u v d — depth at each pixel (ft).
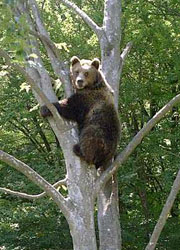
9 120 63.10
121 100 58.18
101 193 33.99
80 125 27.81
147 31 53.21
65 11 62.95
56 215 58.59
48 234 56.54
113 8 35.55
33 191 56.85
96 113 27.94
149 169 66.74
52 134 68.69
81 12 35.65
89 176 25.27
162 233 57.72
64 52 55.31
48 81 26.45
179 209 63.31
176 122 62.64
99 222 34.01
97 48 54.65
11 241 56.18
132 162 57.67
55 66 27.58
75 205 24.81
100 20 55.83
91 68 29.25
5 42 20.93
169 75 56.95
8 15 20.40
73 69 29.86
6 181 59.26
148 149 57.47
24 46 20.90
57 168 56.90
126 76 60.08
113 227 33.50
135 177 59.41
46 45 27.20
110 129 28.02
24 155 64.44
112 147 27.84
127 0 53.88
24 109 61.16
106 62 34.73
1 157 24.11
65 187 30.30
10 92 59.36
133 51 57.21
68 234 56.39
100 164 27.73
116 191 33.63
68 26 59.98
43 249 56.90
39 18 27.71
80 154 25.16
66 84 27.84
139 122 68.03
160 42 55.21
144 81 60.54
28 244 56.18
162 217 26.32
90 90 28.81
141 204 66.54
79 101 27.86
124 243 59.36
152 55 57.62
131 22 54.19
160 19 56.34
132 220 60.64
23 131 66.74
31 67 26.17
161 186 66.64
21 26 20.72
